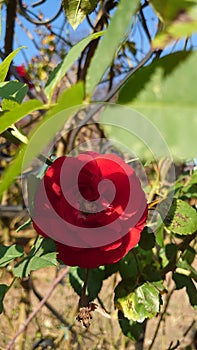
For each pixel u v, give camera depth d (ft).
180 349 6.15
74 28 1.66
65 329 4.91
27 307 5.42
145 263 1.99
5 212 4.21
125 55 4.08
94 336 6.34
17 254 1.64
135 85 0.71
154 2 0.64
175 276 2.18
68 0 1.65
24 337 5.22
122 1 0.63
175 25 0.62
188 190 2.27
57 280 3.42
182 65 0.67
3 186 0.72
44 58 5.39
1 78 1.32
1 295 1.72
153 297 1.79
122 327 2.12
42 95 3.16
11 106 1.30
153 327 7.19
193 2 0.63
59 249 1.32
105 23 2.86
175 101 0.66
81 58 2.97
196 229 1.76
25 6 3.98
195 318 5.76
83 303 1.49
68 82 3.17
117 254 1.30
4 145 3.76
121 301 1.81
